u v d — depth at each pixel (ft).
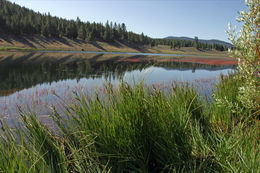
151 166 7.09
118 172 6.12
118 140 6.48
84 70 59.31
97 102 6.78
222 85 15.28
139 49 405.39
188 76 50.08
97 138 6.36
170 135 7.10
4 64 68.44
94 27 411.34
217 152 6.52
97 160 5.84
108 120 6.46
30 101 20.06
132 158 6.37
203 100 12.84
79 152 6.01
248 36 8.08
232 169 5.48
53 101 19.15
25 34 303.68
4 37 261.85
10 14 393.09
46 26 323.37
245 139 6.76
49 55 138.10
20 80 38.58
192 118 9.51
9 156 4.55
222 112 10.97
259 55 8.08
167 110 7.58
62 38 348.38
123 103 6.98
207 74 56.44
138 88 7.46
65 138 6.25
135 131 6.84
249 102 8.93
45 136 5.75
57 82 36.52
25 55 125.59
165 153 6.91
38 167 5.02
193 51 467.11
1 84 33.65
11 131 5.82
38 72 51.52
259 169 5.15
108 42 404.98
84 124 6.65
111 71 56.34
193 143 7.54
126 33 465.47
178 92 10.77
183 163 6.45
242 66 9.01
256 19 7.70
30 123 6.03
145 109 7.06
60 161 5.49
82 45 337.93
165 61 120.88
